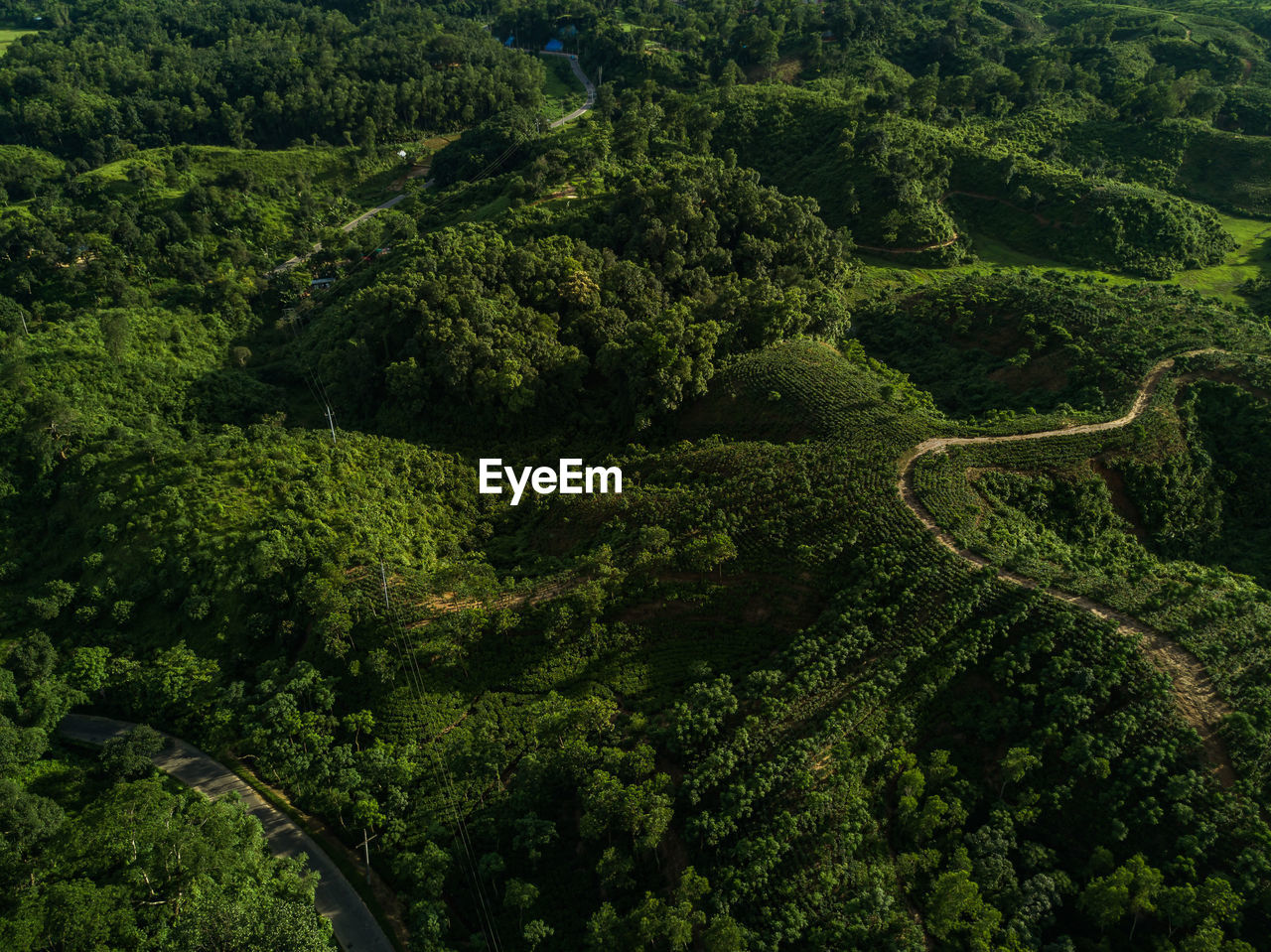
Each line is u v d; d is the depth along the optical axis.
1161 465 83.19
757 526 75.56
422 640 71.00
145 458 89.19
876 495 76.12
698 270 120.31
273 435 94.00
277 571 76.25
